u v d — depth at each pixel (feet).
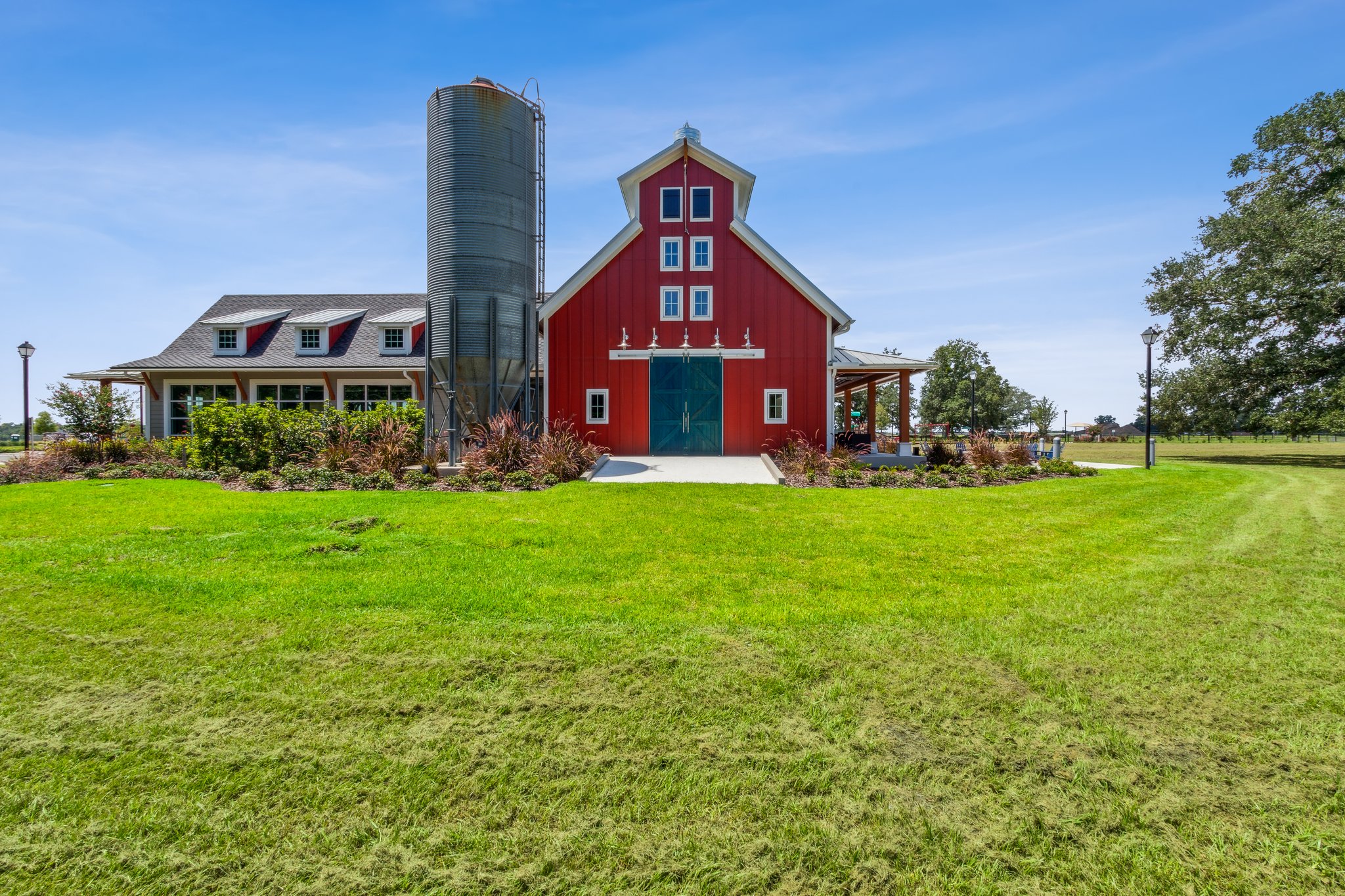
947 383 157.58
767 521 28.12
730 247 56.95
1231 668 13.12
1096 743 10.39
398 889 7.45
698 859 7.95
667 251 57.00
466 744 10.28
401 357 71.51
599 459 49.11
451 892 7.41
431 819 8.59
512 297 48.03
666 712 11.30
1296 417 87.56
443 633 14.65
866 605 16.85
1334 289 75.72
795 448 53.31
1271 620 15.90
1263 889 7.45
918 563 21.38
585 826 8.50
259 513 28.35
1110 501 35.86
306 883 7.54
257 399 71.56
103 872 7.68
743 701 11.68
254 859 7.89
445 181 46.42
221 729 10.65
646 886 7.52
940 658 13.56
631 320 56.95
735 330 56.80
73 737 10.35
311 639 14.28
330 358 71.56
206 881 7.56
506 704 11.54
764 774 9.54
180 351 73.00
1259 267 83.97
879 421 184.24
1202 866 7.80
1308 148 86.28
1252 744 10.36
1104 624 15.60
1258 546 24.32
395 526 25.77
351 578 18.72
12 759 9.75
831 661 13.35
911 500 35.09
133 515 27.84
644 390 56.95
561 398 57.00
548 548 22.63
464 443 48.42
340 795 9.02
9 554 21.15
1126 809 8.80
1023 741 10.43
